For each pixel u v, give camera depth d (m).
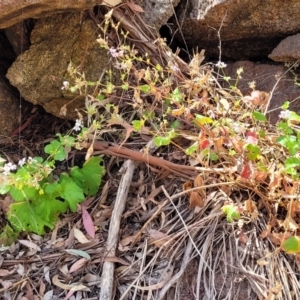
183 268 1.95
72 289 2.01
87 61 2.37
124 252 2.08
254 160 2.03
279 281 1.88
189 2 2.56
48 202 2.18
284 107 1.97
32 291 2.04
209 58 2.75
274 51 2.47
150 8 2.49
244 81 2.55
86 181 2.28
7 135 2.58
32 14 2.11
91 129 2.18
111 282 1.96
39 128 2.63
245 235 1.99
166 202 2.17
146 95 2.36
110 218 2.21
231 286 1.89
